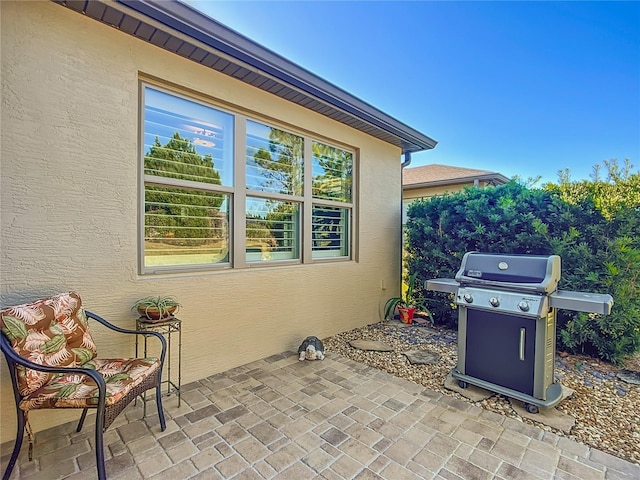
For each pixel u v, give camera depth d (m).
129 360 2.36
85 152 2.54
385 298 5.64
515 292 2.72
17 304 2.28
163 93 3.04
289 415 2.55
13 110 2.25
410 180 9.88
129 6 2.41
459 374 3.05
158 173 3.03
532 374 2.62
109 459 2.03
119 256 2.73
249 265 3.72
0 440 2.23
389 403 2.75
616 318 3.56
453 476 1.90
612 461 2.04
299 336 4.19
